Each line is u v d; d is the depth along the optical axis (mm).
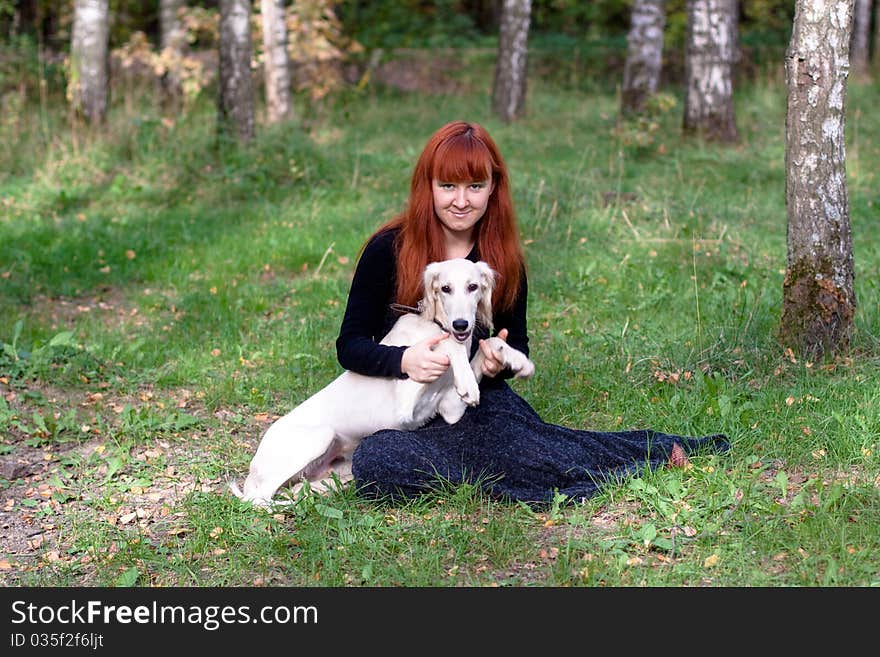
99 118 12719
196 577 3668
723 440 4383
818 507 3721
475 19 26328
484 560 3652
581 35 23828
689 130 12688
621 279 7402
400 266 3986
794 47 5266
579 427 4988
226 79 11539
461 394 3738
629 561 3541
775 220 8922
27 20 21984
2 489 4602
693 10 12484
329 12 15922
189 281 8164
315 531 3826
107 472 4758
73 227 9570
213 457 4887
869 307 6059
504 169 4004
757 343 5633
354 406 4137
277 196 10508
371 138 13242
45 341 6566
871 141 12336
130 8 21969
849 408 4621
